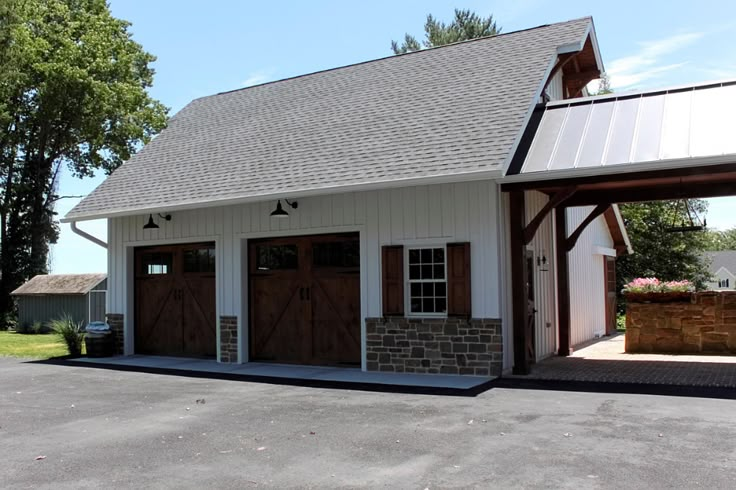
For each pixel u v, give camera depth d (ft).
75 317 76.59
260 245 40.55
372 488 15.85
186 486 16.40
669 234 79.36
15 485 16.81
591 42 42.93
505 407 24.76
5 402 28.63
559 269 41.78
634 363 36.04
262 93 53.93
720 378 29.94
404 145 35.22
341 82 48.93
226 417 24.53
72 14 92.48
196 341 43.50
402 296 34.30
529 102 34.09
